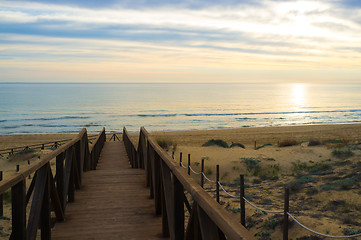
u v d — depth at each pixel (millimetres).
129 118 71688
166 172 3607
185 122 64500
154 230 3861
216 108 100312
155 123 63188
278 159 16734
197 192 2086
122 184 6297
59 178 4234
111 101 130625
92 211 4582
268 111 90125
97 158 11883
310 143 22875
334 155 16281
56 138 43500
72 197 5066
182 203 2947
